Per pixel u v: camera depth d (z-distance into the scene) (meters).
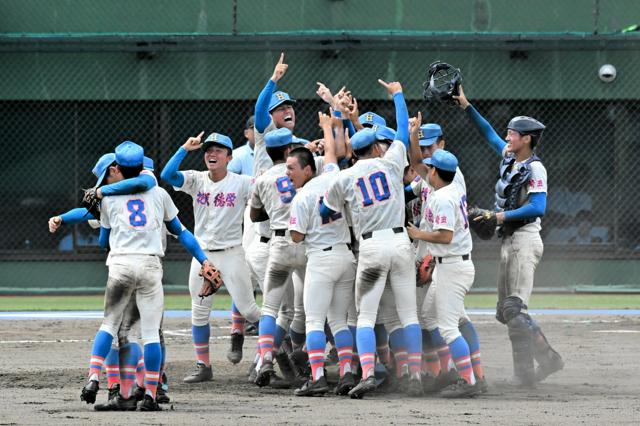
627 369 39.25
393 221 31.52
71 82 69.81
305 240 32.44
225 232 37.12
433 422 26.61
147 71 69.88
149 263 29.19
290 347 37.72
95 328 52.88
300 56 69.69
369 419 27.14
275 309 34.50
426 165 33.62
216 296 69.25
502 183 35.12
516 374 34.56
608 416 27.70
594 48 69.31
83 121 70.62
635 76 70.44
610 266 71.12
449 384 32.88
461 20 70.62
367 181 31.38
